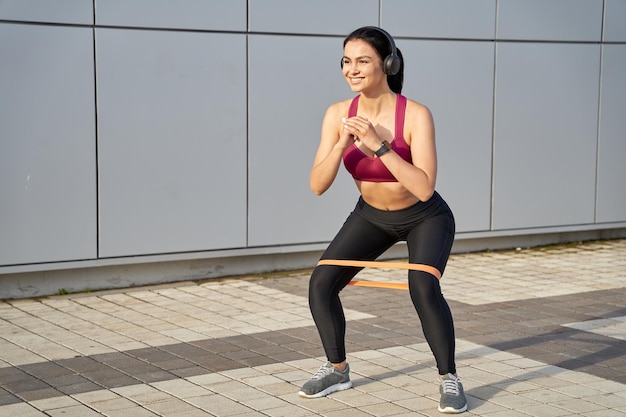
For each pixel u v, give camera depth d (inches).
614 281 327.9
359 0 343.3
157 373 217.0
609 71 401.7
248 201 327.9
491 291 309.6
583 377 214.4
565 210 397.1
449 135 366.6
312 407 192.5
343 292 304.5
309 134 337.1
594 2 394.9
